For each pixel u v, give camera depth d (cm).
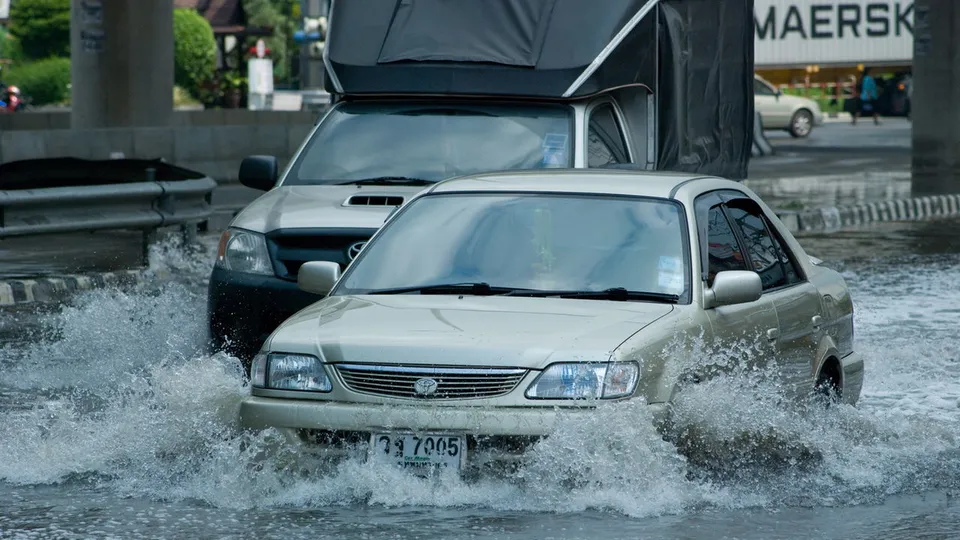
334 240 2858
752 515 1889
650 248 2158
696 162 3994
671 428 1902
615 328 1948
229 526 1836
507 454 1870
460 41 3434
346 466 1912
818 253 5528
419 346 1905
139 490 2038
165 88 9312
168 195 4819
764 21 17175
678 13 3831
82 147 7175
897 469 2155
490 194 2314
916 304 4134
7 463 2197
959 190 8200
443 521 1827
